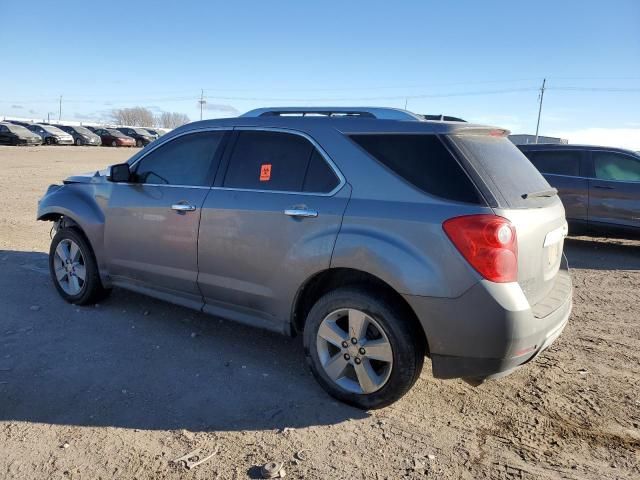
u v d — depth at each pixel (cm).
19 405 340
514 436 326
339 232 342
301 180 372
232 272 400
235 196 399
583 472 293
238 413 340
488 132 357
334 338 351
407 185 330
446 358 317
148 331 468
